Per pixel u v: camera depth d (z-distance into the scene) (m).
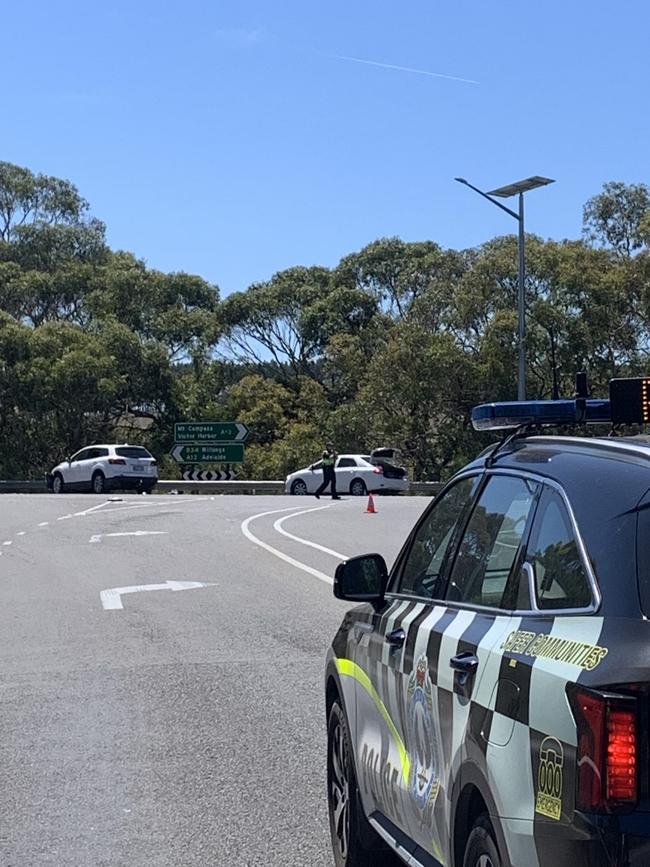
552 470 3.99
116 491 46.22
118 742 8.21
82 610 14.34
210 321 70.94
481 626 3.98
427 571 4.96
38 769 7.58
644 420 5.13
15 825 6.51
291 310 72.81
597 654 3.19
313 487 46.66
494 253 55.47
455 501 4.93
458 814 3.88
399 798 4.64
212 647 11.70
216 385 69.25
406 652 4.64
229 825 6.48
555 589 3.63
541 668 3.35
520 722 3.39
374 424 57.78
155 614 13.90
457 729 3.90
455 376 54.84
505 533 4.18
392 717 4.81
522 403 5.23
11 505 35.66
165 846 6.16
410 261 72.00
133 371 64.56
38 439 61.84
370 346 67.25
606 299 53.75
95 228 80.00
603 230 62.84
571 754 3.13
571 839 3.09
